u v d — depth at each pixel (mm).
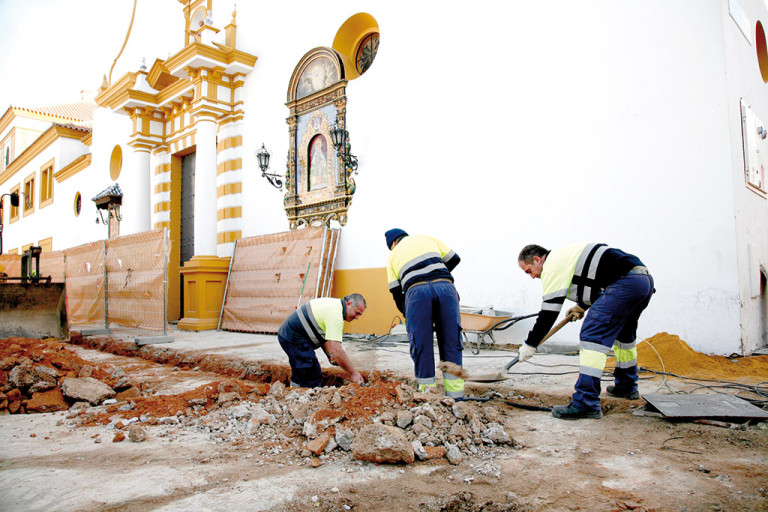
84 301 11125
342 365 4633
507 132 7195
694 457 2734
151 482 2572
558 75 6711
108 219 16172
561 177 6633
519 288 6965
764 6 8156
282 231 10500
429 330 3857
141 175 13641
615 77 6215
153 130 13875
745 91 6348
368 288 8891
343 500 2332
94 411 4156
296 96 10438
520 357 3762
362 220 9086
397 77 8641
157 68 12703
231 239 11672
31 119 27172
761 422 3229
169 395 4488
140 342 7891
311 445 2971
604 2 6324
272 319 9742
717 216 5441
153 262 8484
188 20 13477
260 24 11406
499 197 7242
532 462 2764
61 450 3146
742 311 5348
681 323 5637
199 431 3527
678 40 5762
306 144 10172
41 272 14102
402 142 8523
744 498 2223
